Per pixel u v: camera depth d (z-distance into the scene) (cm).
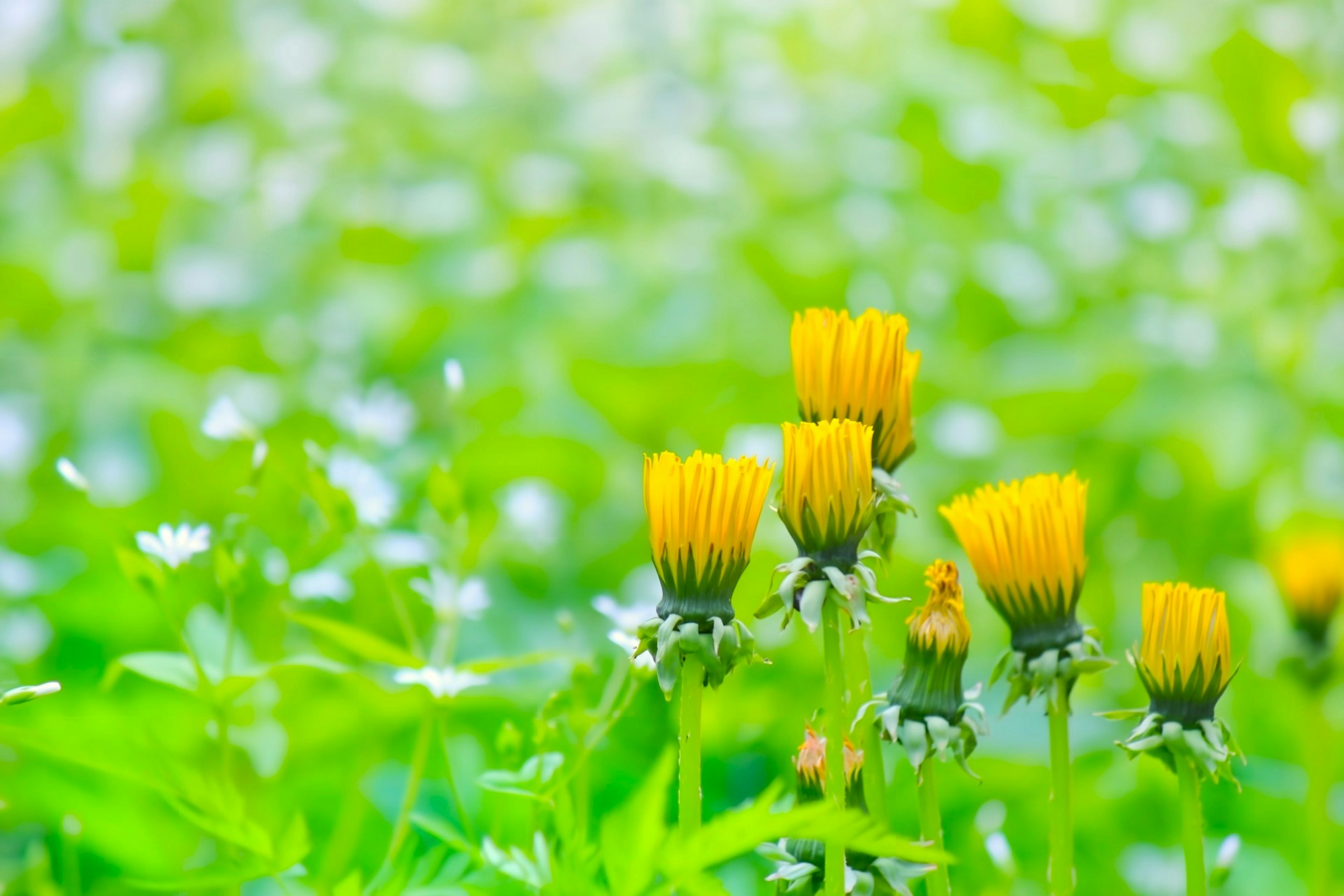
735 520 111
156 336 221
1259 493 193
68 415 205
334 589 126
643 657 117
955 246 233
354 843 122
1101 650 113
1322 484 197
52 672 140
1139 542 199
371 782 128
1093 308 224
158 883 113
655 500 111
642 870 109
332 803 127
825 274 222
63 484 178
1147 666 112
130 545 143
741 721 131
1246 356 209
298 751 127
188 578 127
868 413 113
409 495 157
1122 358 213
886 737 113
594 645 155
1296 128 222
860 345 113
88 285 227
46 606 145
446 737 125
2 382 213
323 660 117
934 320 225
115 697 129
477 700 123
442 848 118
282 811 126
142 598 142
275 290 230
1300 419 203
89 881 125
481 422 206
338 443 175
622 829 109
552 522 165
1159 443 200
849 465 111
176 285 227
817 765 113
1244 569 186
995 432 207
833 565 111
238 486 177
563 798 117
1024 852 128
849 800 113
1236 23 228
